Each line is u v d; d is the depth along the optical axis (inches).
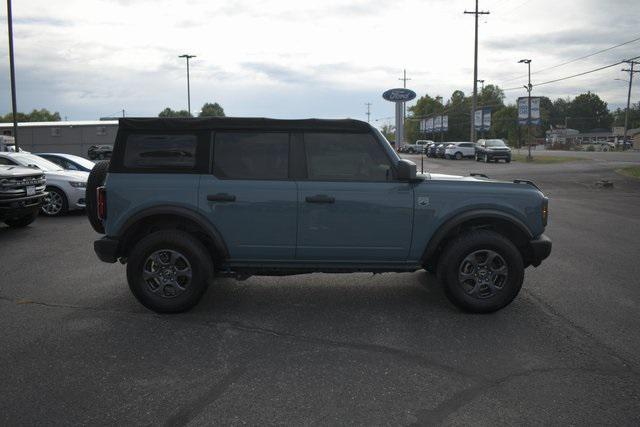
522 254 228.2
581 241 375.2
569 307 224.1
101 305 225.9
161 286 212.5
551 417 134.6
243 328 199.2
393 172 211.9
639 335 191.8
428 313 217.2
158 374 159.3
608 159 1638.8
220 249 211.2
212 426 130.3
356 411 137.6
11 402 141.9
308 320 208.4
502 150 1606.8
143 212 209.5
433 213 211.3
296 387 150.9
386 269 216.1
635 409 138.8
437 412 137.1
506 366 165.2
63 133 1400.1
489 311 213.5
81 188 510.6
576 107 6648.6
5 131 1600.6
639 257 322.0
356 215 210.2
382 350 178.1
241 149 213.0
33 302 229.9
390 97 850.8
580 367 164.4
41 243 366.6
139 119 211.9
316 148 213.3
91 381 154.5
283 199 209.0
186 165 211.9
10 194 394.3
